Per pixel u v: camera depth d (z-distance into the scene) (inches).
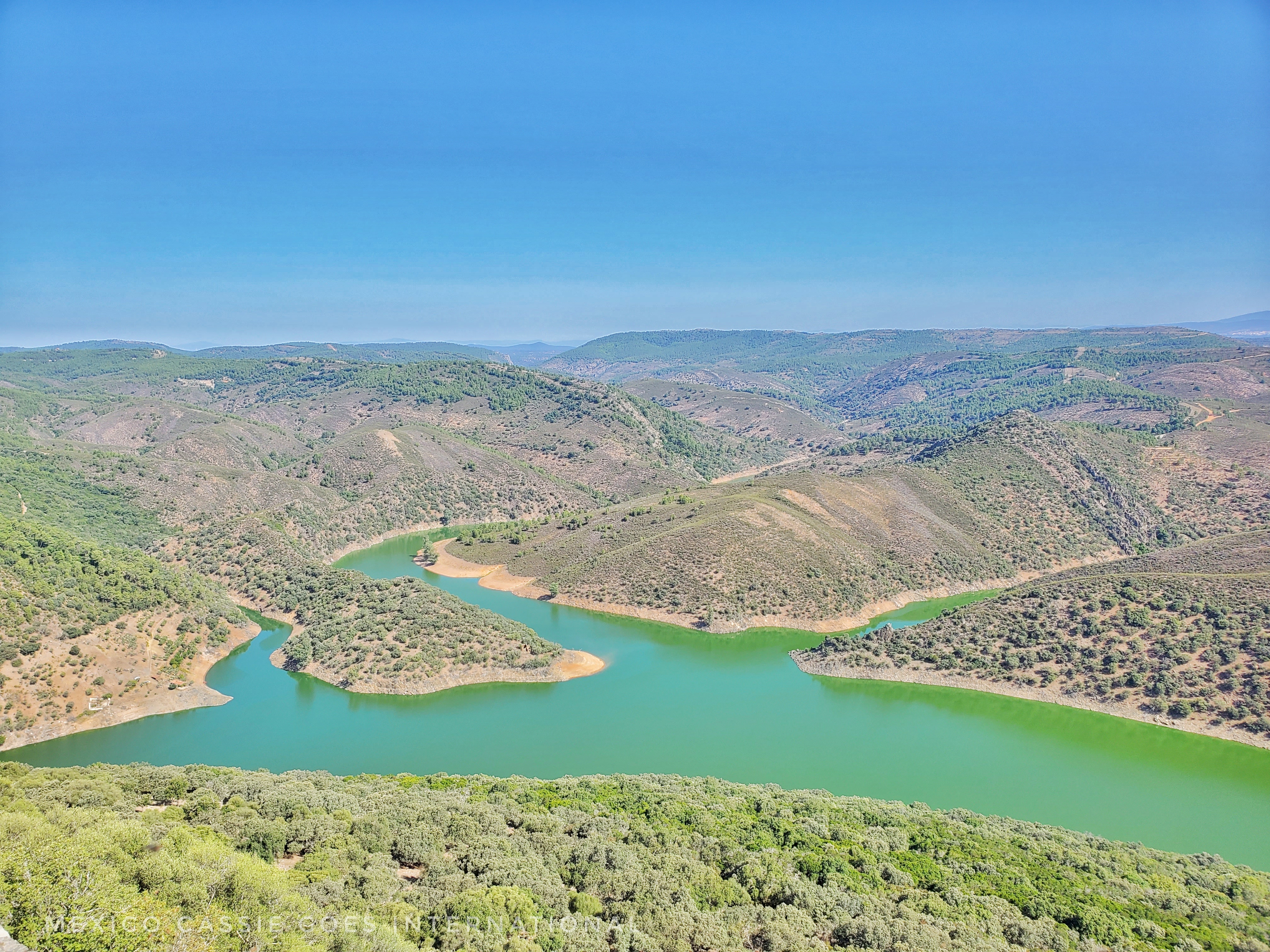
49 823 1758.1
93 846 1544.0
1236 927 1923.0
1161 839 2945.4
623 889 1856.5
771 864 2087.8
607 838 2208.4
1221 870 2421.3
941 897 1968.5
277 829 2005.4
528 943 1519.4
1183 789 3329.2
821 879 2049.7
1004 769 3491.6
